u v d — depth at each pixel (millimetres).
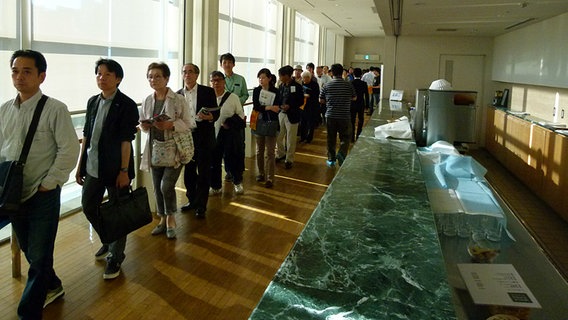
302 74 8422
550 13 5516
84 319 2566
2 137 2338
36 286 2326
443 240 1800
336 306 966
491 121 9008
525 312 1278
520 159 6816
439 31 8359
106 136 2830
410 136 3592
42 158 2312
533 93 7383
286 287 1046
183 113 3576
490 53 9359
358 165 2564
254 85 9852
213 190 5094
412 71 9680
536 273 1555
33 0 3826
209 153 4219
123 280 3041
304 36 15070
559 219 5027
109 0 4824
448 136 3701
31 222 2338
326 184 5691
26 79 2242
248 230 4027
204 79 6461
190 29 6348
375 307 968
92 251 3494
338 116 6273
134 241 3711
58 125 2316
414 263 1202
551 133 5426
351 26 16172
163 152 3553
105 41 4805
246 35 9117
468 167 2533
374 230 1463
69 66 4305
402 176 2279
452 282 1435
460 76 9547
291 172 6309
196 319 2605
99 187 2877
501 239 1826
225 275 3160
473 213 1951
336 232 1438
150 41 5672
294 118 6348
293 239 3848
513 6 5059
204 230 3996
